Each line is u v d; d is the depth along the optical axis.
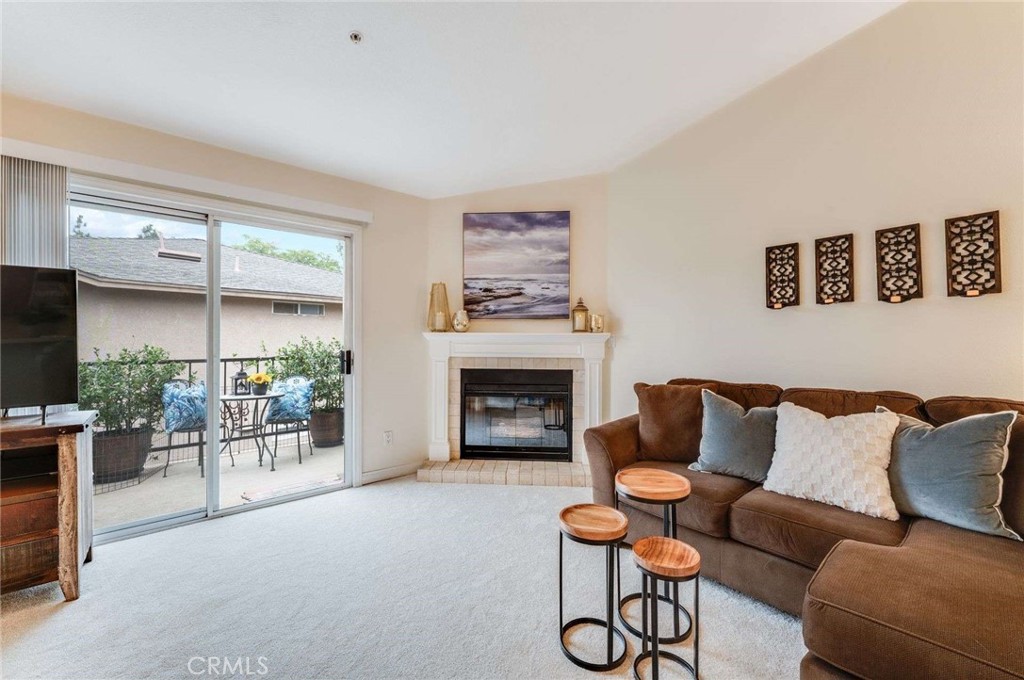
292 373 3.30
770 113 2.84
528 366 3.87
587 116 2.96
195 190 2.76
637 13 2.10
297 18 1.89
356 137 2.89
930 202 2.26
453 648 1.65
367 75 2.30
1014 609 1.13
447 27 2.03
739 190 3.00
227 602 1.93
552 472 3.58
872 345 2.46
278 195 3.09
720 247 3.11
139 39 1.93
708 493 2.07
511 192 3.92
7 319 1.94
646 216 3.55
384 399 3.68
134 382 2.67
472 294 3.94
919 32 2.28
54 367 2.03
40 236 2.25
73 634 1.72
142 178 2.56
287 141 2.87
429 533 2.63
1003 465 1.60
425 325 3.95
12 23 1.80
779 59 2.65
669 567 1.36
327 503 3.12
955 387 2.20
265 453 3.20
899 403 2.08
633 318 3.64
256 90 2.34
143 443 2.70
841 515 1.78
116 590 2.02
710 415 2.47
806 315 2.71
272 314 3.20
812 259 2.68
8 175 2.18
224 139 2.80
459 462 3.82
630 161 3.65
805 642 1.29
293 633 1.73
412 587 2.05
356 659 1.59
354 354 3.51
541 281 3.89
